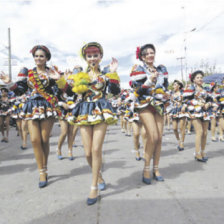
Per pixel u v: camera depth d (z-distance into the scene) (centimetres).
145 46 292
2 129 661
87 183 276
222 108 616
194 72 404
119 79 246
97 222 180
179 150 482
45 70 296
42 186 265
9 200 231
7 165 376
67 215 194
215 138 618
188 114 389
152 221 179
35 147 269
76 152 481
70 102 379
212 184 262
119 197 229
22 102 598
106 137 731
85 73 242
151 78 260
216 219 180
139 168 341
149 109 278
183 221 178
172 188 252
